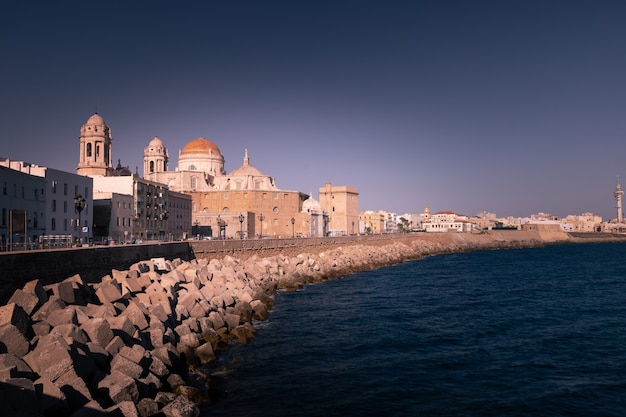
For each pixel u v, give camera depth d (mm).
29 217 63562
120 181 97812
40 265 36312
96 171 112188
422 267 122125
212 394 30828
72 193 76875
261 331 47406
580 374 35969
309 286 80688
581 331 49031
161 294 40312
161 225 111438
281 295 70250
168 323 37281
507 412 29344
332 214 194375
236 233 136000
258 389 31953
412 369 36656
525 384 33844
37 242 58188
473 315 56938
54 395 21766
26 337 26688
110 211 88875
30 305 29844
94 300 36875
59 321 28906
